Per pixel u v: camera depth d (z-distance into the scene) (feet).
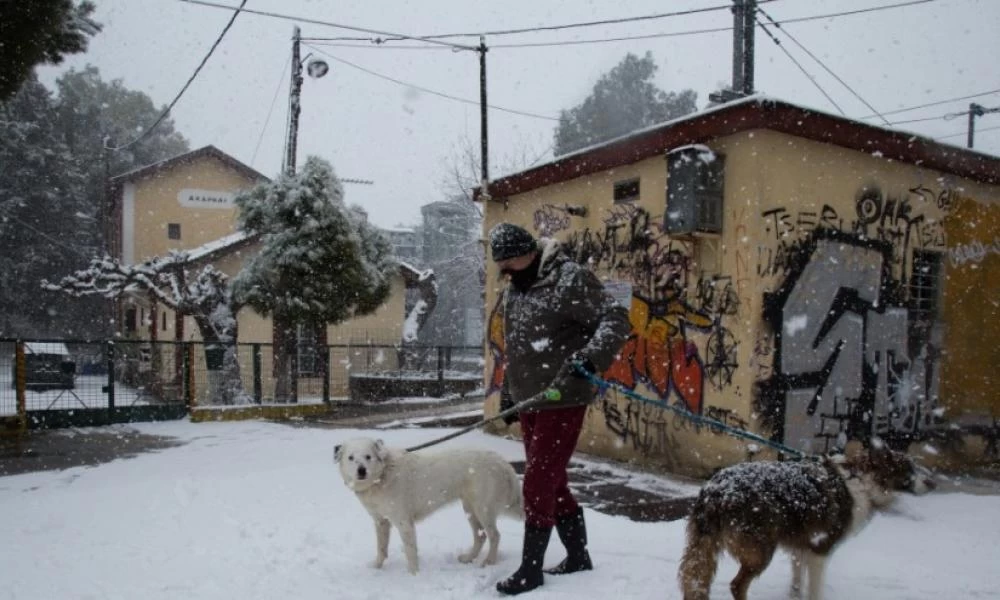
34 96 123.65
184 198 90.02
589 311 13.65
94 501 21.34
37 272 118.01
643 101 98.99
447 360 69.41
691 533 12.05
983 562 14.92
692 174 24.62
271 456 30.19
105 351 47.80
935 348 28.09
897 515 18.54
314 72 55.16
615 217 29.48
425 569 14.62
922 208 27.78
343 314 51.49
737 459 23.93
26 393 41.81
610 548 15.94
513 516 15.38
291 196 49.08
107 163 99.71
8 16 30.81
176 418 44.75
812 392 24.88
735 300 24.30
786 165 24.41
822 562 12.08
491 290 36.65
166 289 54.24
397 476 14.11
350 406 53.67
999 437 29.73
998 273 30.27
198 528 17.87
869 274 26.37
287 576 14.12
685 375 26.05
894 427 26.81
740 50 38.60
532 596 12.71
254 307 50.01
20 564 15.05
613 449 29.17
